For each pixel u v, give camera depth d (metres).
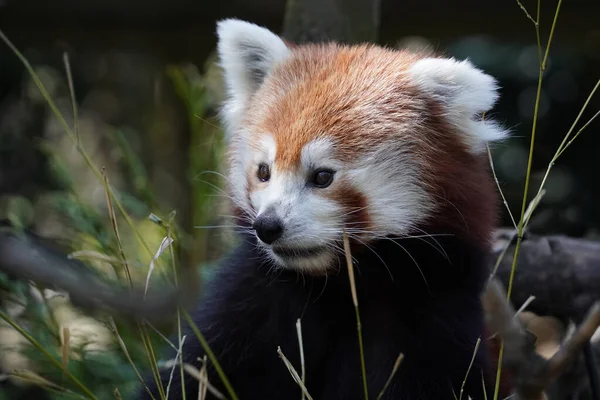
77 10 9.27
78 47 10.24
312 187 4.37
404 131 4.51
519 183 10.49
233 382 4.68
